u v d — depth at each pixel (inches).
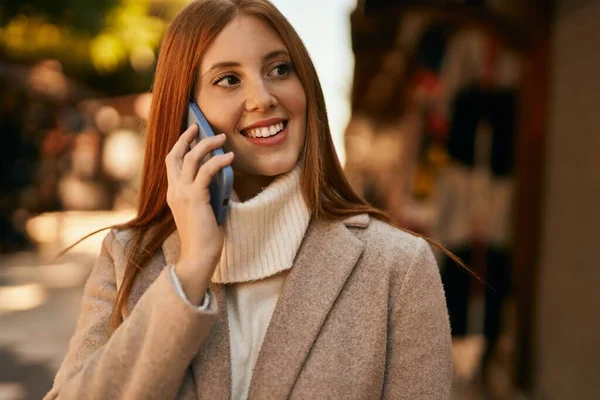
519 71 177.2
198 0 56.0
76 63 595.5
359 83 414.3
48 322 263.4
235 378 53.4
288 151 56.1
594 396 131.0
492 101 182.2
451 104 188.4
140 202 59.9
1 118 442.0
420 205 206.5
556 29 165.0
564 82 158.2
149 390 47.5
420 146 218.4
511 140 180.9
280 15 55.9
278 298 55.7
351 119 553.0
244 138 55.6
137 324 48.9
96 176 818.2
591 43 139.8
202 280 49.1
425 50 219.1
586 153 142.2
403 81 304.3
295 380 52.1
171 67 56.2
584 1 144.3
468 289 179.5
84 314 57.9
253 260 55.3
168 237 57.9
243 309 55.6
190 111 55.1
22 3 412.2
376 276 55.3
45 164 510.3
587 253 139.8
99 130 783.7
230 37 54.2
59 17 432.1
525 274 173.8
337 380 51.9
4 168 446.0
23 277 366.0
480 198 181.0
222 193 49.9
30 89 452.8
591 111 139.9
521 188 173.2
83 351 54.4
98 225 642.2
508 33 166.2
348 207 60.2
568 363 148.4
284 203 56.1
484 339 180.9
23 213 464.8
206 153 51.5
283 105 55.7
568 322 149.9
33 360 209.6
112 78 856.3
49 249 476.4
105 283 58.4
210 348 52.8
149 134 58.5
